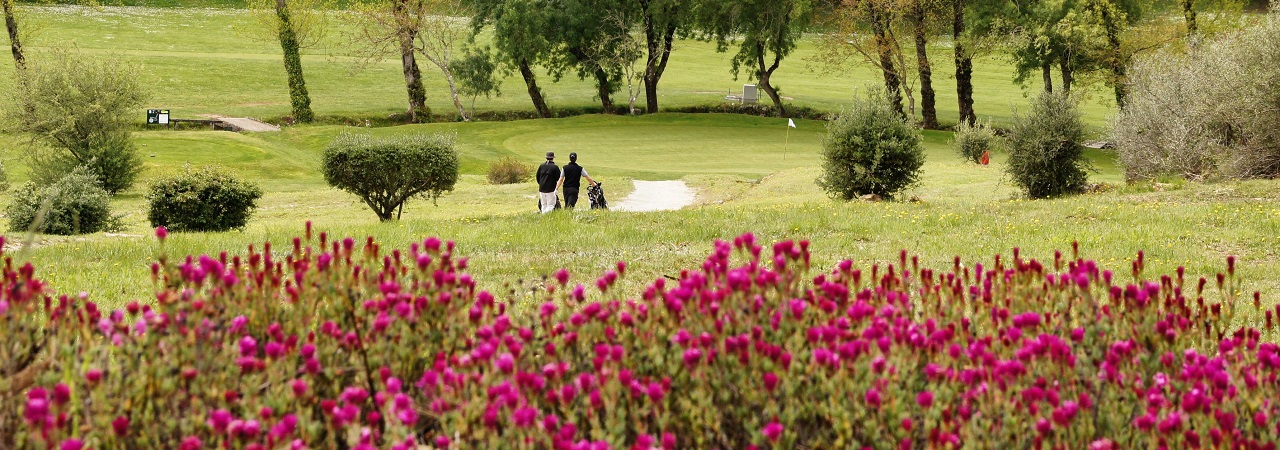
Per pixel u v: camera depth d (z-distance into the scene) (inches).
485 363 124.6
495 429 115.3
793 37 2950.3
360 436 125.0
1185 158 960.3
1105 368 142.9
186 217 989.8
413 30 2696.9
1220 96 933.8
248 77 3230.8
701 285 158.4
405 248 524.1
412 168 992.9
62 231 944.3
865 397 127.0
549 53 2871.6
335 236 590.6
